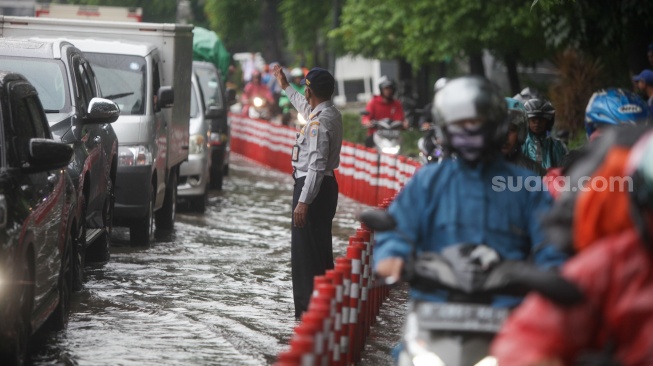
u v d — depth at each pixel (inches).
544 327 371.2
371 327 1008.2
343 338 800.3
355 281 855.7
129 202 1423.5
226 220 1787.6
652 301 368.2
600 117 770.2
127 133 1433.3
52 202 896.9
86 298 1109.1
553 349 369.4
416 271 528.1
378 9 2805.1
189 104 1818.4
